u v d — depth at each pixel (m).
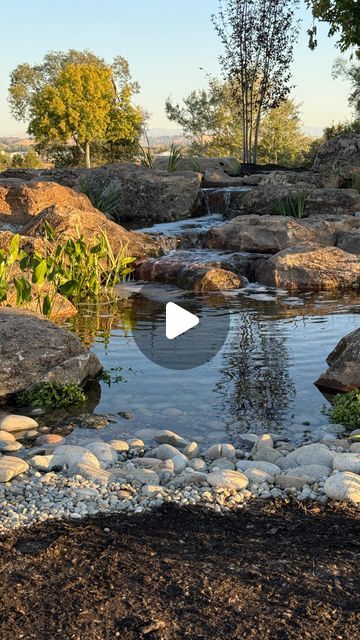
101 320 9.32
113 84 58.81
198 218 17.45
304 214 16.12
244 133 29.78
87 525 3.91
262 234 13.38
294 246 12.39
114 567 3.40
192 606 3.04
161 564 3.43
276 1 27.89
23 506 4.20
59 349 6.79
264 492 4.41
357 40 14.12
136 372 7.15
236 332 8.53
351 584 3.21
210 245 13.98
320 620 2.93
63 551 3.58
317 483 4.53
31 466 4.93
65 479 4.60
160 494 4.36
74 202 15.14
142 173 18.30
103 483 4.55
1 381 6.42
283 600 3.08
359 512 4.11
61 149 61.69
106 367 7.32
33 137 60.00
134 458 5.10
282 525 3.92
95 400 6.44
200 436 5.59
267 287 11.59
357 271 11.67
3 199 14.49
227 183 19.42
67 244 10.62
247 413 6.04
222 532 3.83
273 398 6.36
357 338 6.70
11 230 13.78
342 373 6.53
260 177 19.73
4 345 6.57
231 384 6.73
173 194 17.52
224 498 4.32
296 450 5.04
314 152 38.75
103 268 11.46
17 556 3.53
